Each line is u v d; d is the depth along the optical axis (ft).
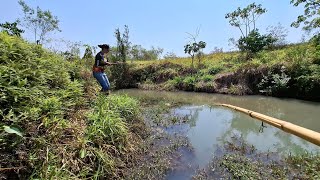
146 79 55.98
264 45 53.57
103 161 10.96
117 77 55.26
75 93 15.66
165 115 23.89
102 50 20.80
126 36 57.06
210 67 50.88
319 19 40.60
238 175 11.14
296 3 43.11
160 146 15.17
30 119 10.53
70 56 26.61
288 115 23.72
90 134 11.97
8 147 8.98
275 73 38.45
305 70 34.09
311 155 13.20
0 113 9.74
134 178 11.06
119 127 13.75
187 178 11.23
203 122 21.33
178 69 54.85
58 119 11.47
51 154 9.62
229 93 40.78
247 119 22.04
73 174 9.50
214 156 13.66
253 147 14.69
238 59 53.16
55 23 56.24
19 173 8.64
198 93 43.21
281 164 12.32
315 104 29.63
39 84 13.05
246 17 55.83
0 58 12.53
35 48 17.08
